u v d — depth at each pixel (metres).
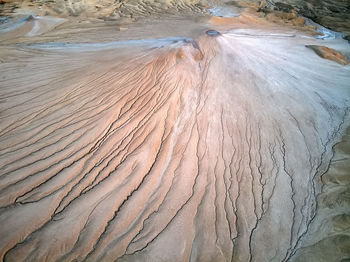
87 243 2.96
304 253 3.23
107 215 3.25
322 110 5.46
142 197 3.54
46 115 4.39
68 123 4.26
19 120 4.25
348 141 4.88
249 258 3.13
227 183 3.90
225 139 4.52
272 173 4.17
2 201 3.11
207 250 3.13
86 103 4.64
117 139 4.16
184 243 3.15
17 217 2.99
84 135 4.10
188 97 5.05
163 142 4.28
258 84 5.65
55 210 3.17
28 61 5.91
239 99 5.23
